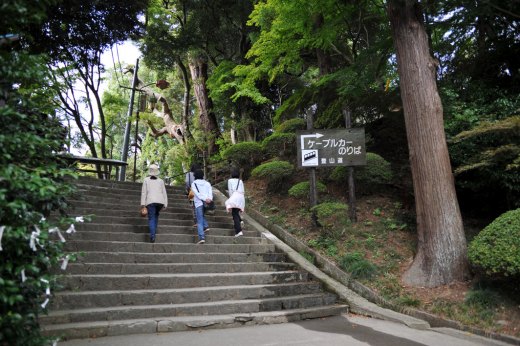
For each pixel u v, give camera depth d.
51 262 2.77
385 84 11.50
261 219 9.54
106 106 17.55
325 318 5.75
